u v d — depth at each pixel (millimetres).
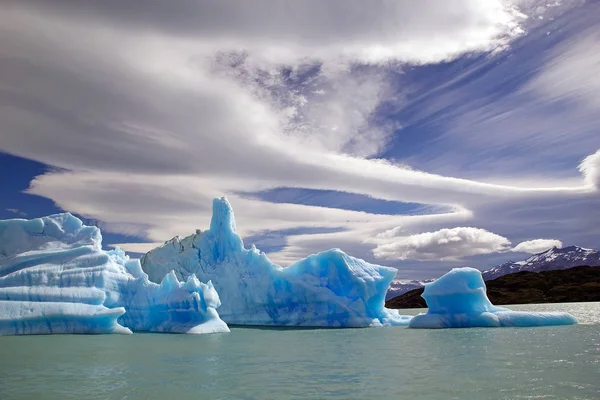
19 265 30859
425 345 22281
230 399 11539
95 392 12453
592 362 16625
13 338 26297
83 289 29922
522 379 13672
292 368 16094
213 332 30578
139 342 24422
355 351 20594
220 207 45562
